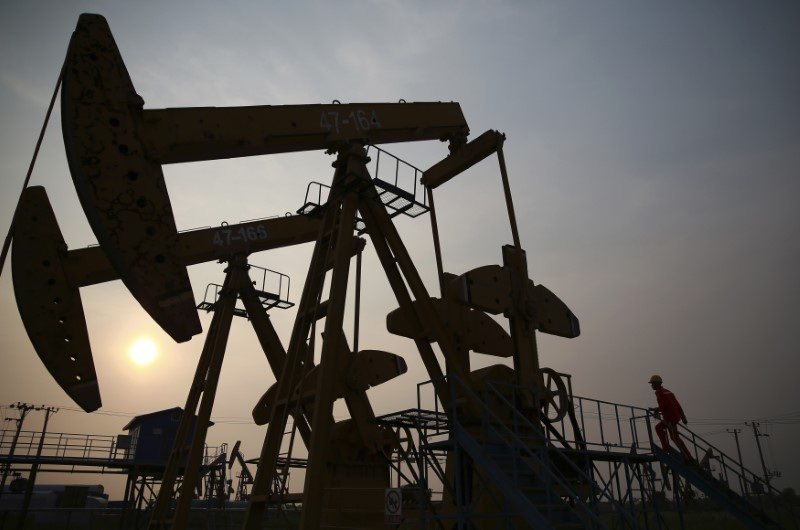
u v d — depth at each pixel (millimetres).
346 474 15383
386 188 10188
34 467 24406
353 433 15797
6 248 5746
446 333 10625
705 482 11125
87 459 25516
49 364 10867
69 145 6414
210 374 15312
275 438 9062
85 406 11125
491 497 8883
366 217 10922
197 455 13969
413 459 12742
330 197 10734
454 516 8523
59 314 11180
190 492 13555
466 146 12562
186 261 15789
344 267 9391
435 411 9469
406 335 10891
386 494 10008
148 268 6371
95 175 6391
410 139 12055
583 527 7434
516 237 11344
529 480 8484
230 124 8820
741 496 10742
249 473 36719
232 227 16641
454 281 10297
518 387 9766
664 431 12023
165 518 13969
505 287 10727
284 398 9398
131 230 6418
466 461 9961
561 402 10625
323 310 9750
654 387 12312
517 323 10695
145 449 28047
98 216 6293
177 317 6539
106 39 6922
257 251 17141
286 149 9773
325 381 8312
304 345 9797
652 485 12094
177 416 29484
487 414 8844
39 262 11250
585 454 10000
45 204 11602
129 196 6531
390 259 11039
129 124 6816
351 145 10445
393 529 15016
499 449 9055
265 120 9344
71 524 28844
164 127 8008
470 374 10953
